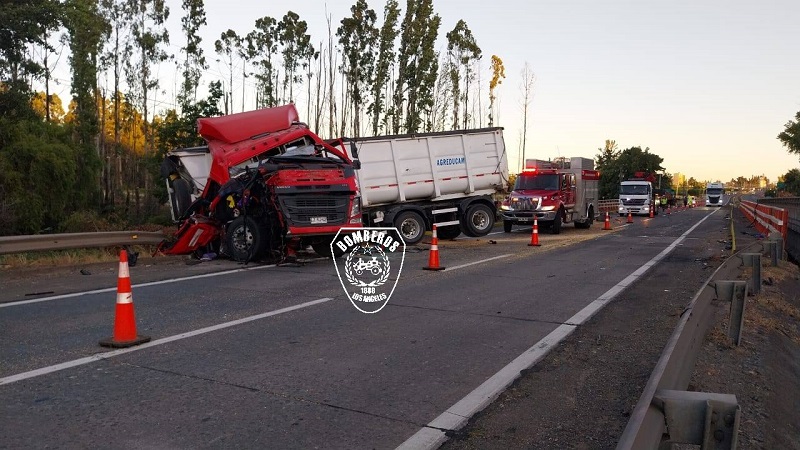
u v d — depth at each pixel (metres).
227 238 13.64
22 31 28.31
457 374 5.63
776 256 13.17
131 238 14.98
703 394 3.02
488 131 20.64
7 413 4.43
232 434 4.15
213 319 7.64
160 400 4.77
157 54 54.28
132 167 57.28
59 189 27.42
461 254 15.77
